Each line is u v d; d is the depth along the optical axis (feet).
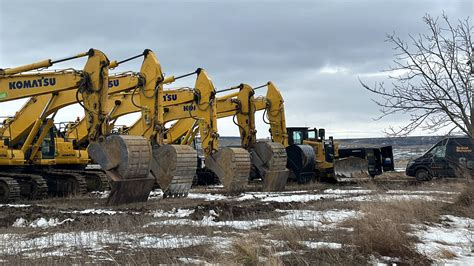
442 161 89.20
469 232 35.12
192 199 62.59
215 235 34.17
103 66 60.39
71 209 51.57
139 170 57.00
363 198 59.67
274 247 28.55
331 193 71.87
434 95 28.02
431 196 57.57
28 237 34.58
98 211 49.06
